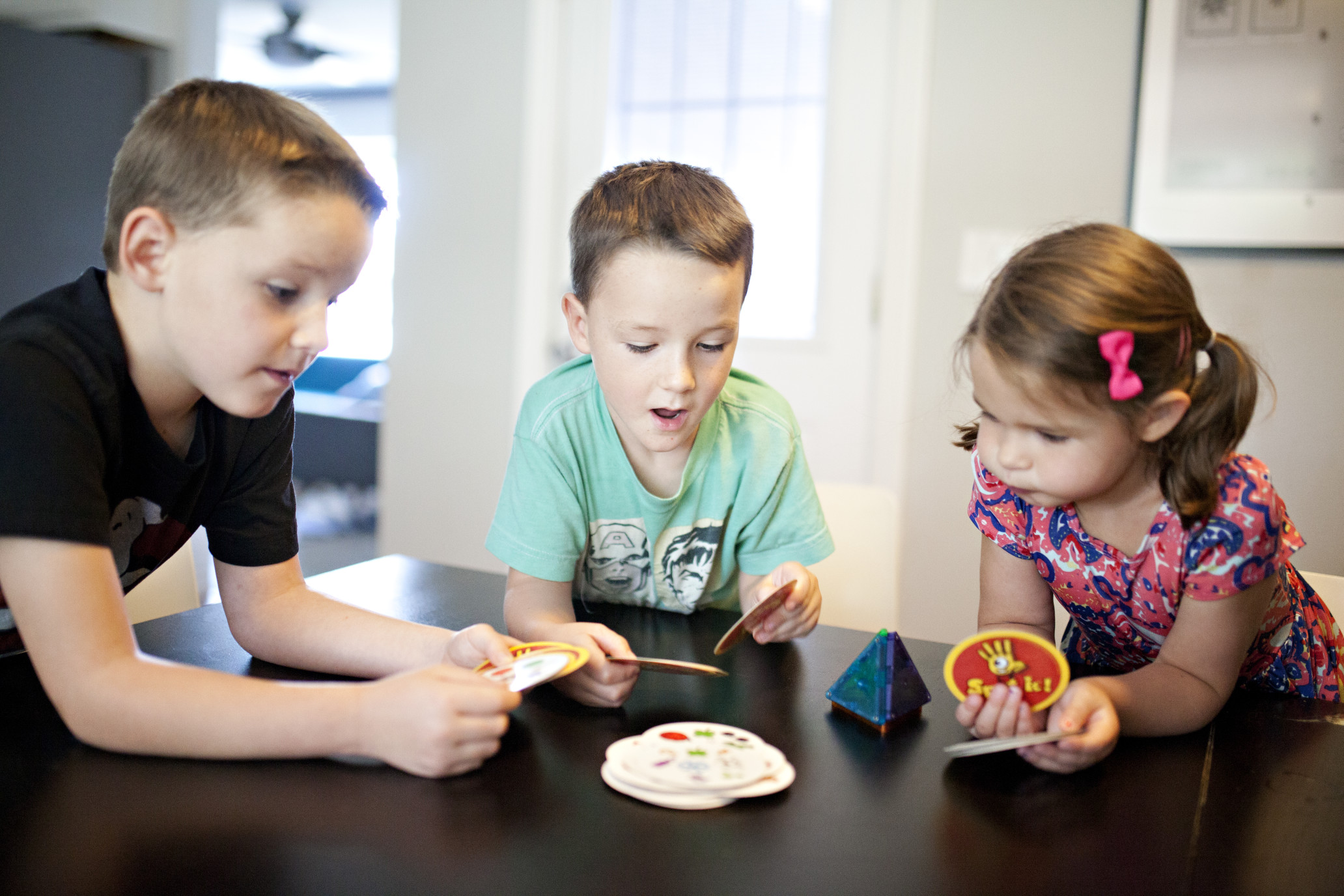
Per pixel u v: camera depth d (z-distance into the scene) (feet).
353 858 1.79
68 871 1.71
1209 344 2.57
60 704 2.18
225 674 2.27
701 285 2.87
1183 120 6.88
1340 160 6.57
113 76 11.72
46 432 2.18
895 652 2.57
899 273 7.87
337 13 15.88
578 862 1.81
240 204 2.17
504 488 3.60
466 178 9.29
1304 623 3.40
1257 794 2.23
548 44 8.86
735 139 8.48
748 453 3.70
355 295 20.92
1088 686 2.41
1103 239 2.50
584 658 2.43
